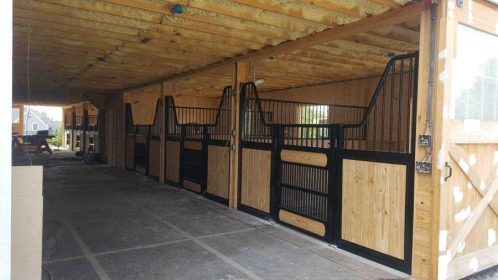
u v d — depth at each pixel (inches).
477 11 111.5
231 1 118.7
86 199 222.7
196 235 154.6
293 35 156.8
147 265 120.4
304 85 349.4
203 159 239.5
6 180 30.6
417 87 112.1
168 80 290.0
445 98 103.8
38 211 42.1
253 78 227.6
